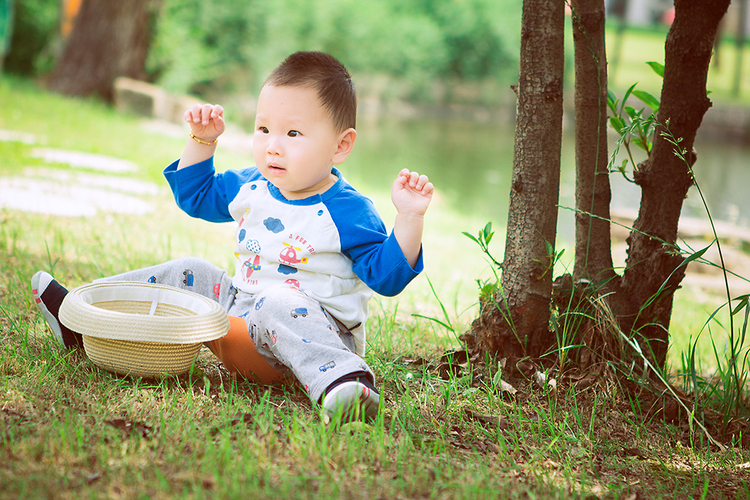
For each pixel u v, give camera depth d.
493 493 1.54
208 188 2.28
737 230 7.04
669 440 2.08
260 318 1.98
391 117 24.67
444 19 31.06
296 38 21.83
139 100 11.79
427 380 2.27
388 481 1.56
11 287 2.82
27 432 1.61
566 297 2.37
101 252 3.65
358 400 1.79
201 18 17.27
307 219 2.06
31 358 2.10
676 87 2.22
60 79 12.27
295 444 1.66
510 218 2.34
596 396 2.21
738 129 23.47
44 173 5.58
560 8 2.19
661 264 2.30
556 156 2.26
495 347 2.35
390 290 2.01
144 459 1.55
